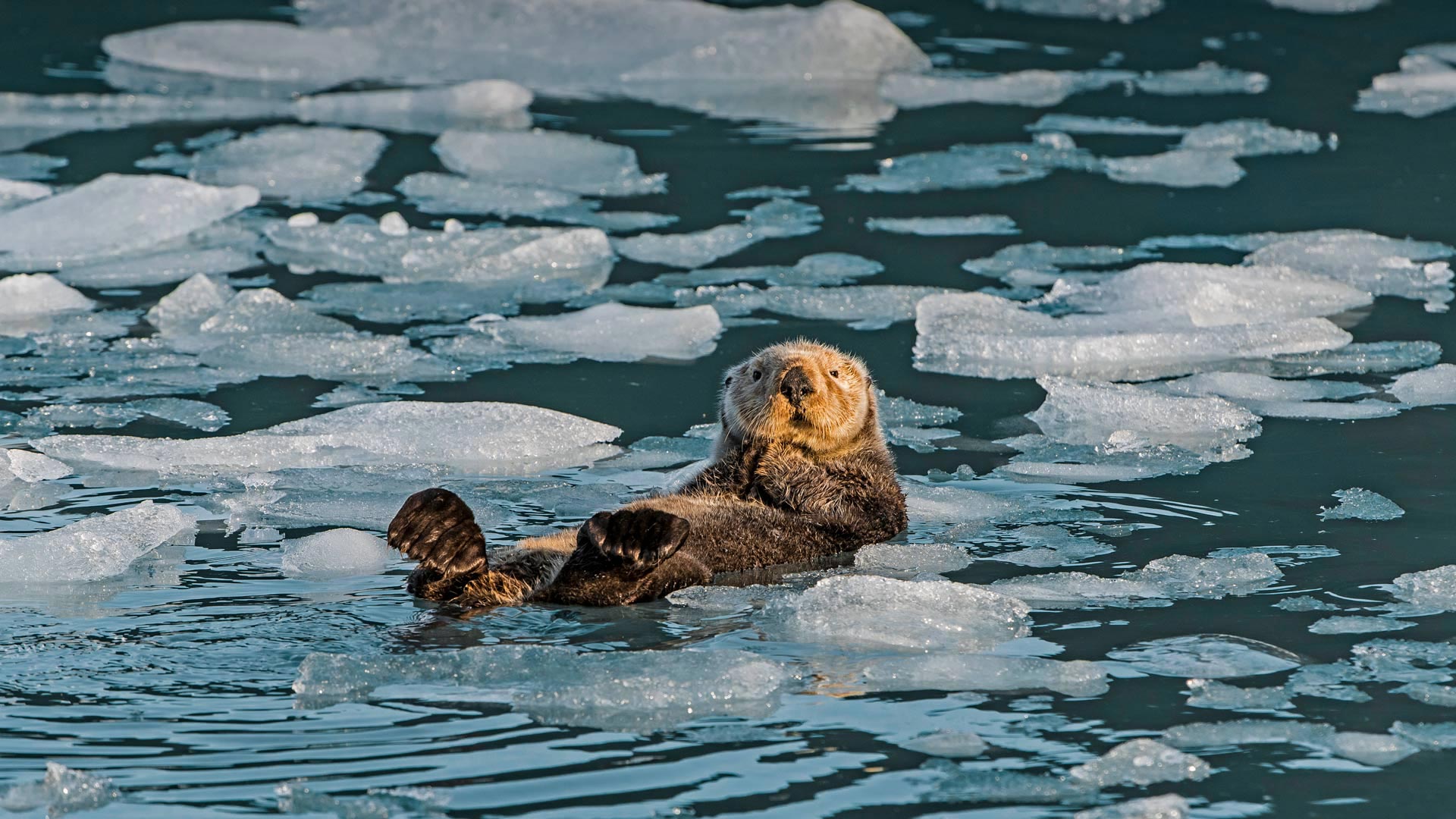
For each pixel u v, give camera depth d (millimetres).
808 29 49719
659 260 32875
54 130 42188
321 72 49000
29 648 14062
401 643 14266
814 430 18500
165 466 21328
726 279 31484
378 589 16031
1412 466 20438
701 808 11289
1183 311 28562
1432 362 25891
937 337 27188
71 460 21375
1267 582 16344
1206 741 12508
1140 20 54750
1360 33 51844
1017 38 53188
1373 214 34625
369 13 53250
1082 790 11688
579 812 11195
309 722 12562
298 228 33656
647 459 21766
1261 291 29406
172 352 26938
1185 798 11586
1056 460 21500
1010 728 12727
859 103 46125
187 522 18531
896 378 25859
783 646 14617
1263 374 25734
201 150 40344
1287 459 20984
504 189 37438
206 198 35188
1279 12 55250
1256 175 37938
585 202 36969
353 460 21922
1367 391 24375
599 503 19766
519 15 52531
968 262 32406
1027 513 19125
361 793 11422
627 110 45469
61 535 17234
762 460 18531
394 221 34312
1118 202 36094
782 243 33781
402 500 19859
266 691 13164
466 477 21078
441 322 29266
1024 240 33781
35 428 22875
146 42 49781
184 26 50688
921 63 49688
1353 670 13875
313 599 15656
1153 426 22922
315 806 11219
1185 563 16797
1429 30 51719
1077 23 54906
